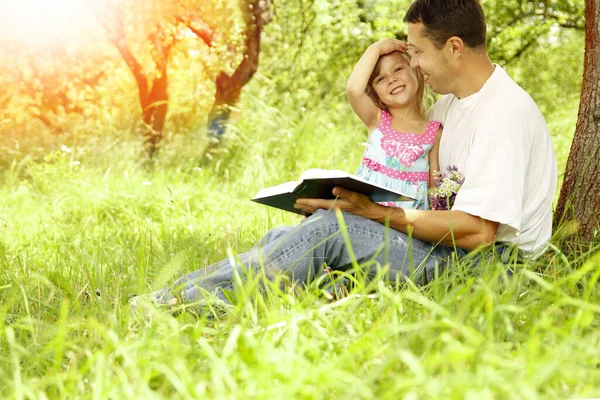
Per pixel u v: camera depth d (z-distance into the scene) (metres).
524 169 3.14
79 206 6.61
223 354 2.09
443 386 1.84
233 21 10.93
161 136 10.20
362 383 1.94
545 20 10.38
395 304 2.38
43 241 5.29
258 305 2.87
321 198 3.28
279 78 11.79
